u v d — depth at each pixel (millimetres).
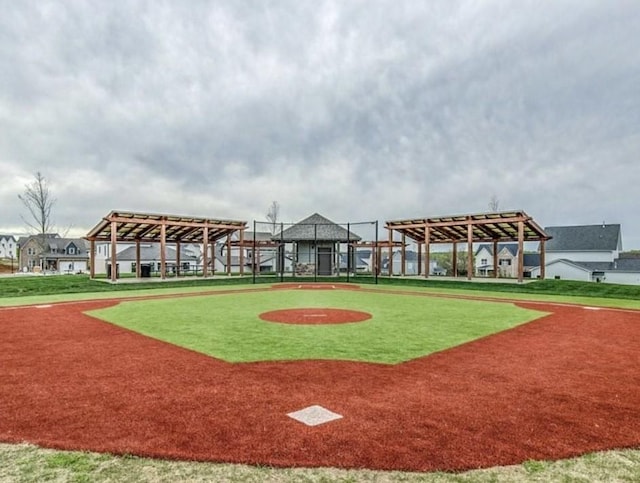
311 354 6363
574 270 39250
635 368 5680
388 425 3633
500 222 23266
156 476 2764
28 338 7734
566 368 5656
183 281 24656
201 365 5715
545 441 3350
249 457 3027
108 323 9531
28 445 3238
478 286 22219
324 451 3123
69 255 60031
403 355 6324
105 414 3898
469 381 5004
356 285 24344
